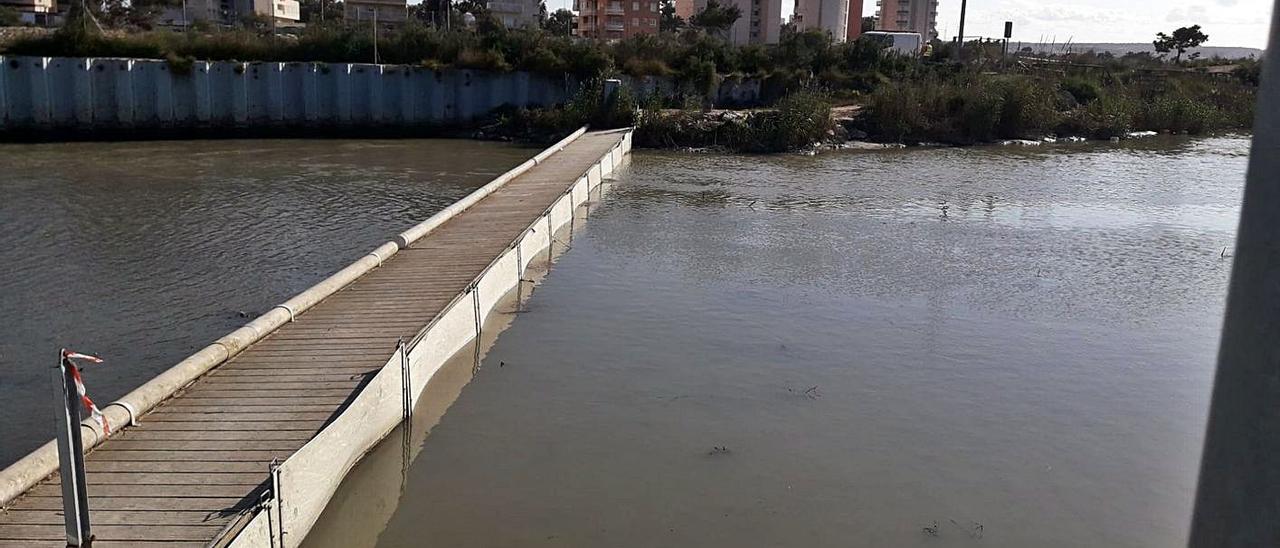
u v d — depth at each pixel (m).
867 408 12.57
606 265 20.08
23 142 40.00
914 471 10.81
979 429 11.99
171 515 8.19
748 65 51.50
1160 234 24.69
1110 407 12.81
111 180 29.94
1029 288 18.81
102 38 43.28
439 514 9.70
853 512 9.87
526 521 9.59
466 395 12.87
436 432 11.68
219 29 56.44
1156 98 57.06
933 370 14.04
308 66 45.44
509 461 10.92
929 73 52.88
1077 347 15.24
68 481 7.16
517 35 49.97
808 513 9.83
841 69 54.53
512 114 45.97
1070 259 21.48
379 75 46.16
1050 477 10.76
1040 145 47.44
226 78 44.38
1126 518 9.88
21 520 8.04
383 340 13.08
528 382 13.34
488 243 19.34
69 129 41.97
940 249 22.25
